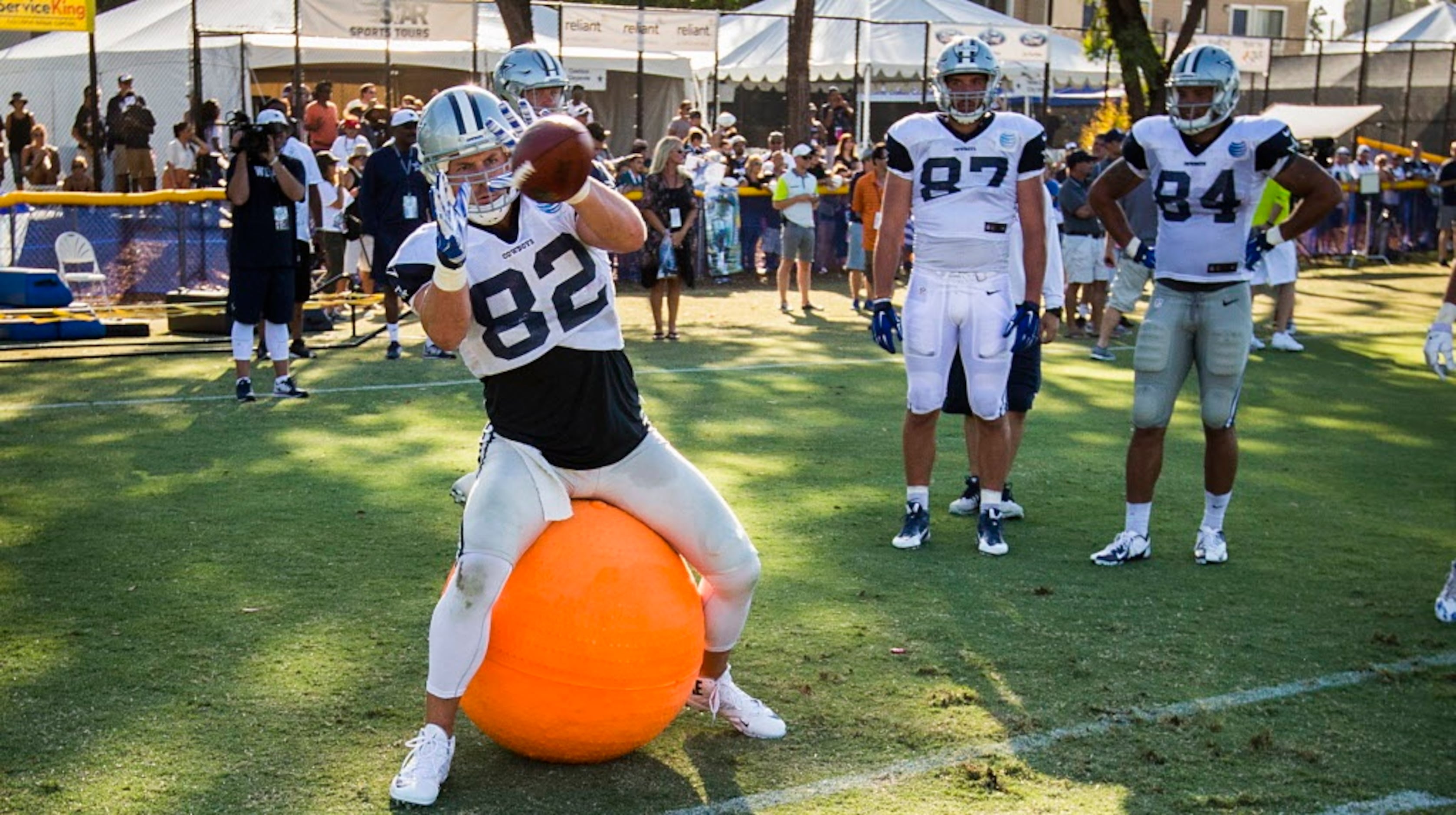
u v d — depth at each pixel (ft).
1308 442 29.81
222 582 19.01
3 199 45.50
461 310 11.85
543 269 12.33
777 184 51.83
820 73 81.66
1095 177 49.85
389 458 26.81
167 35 69.67
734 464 26.73
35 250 46.47
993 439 20.95
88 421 30.01
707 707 14.32
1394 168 84.89
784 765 13.57
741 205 63.67
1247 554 21.20
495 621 12.60
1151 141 19.99
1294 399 35.09
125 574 19.35
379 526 21.98
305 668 15.90
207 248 49.39
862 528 22.41
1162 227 20.24
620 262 60.23
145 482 24.67
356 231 49.57
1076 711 14.96
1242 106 105.50
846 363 39.68
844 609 18.28
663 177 43.24
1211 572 20.26
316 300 43.65
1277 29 127.03
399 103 70.59
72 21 55.52
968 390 20.85
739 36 87.10
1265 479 26.30
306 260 37.99
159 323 46.29
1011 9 110.42
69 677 15.56
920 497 21.39
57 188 57.93
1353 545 21.75
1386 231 79.10
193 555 20.29
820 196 64.90
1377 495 25.09
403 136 37.86
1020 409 22.65
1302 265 74.95
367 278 49.83
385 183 37.91
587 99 78.84
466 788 13.01
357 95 73.36
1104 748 14.02
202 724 14.34
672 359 40.04
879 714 14.84
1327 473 26.84
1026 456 27.99
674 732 14.43
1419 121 100.78
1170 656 16.70
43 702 14.85
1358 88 97.76
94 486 24.35
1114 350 43.21
